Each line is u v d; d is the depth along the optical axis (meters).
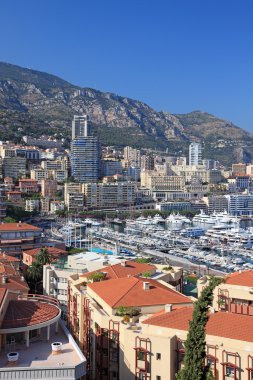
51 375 67.25
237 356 74.56
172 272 135.12
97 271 127.75
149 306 96.12
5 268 165.25
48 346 76.81
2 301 77.62
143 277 116.06
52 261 189.50
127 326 85.12
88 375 94.06
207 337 77.50
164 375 78.50
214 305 109.44
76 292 110.44
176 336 79.50
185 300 99.81
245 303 107.00
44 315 80.19
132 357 82.25
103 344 88.62
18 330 75.38
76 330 107.94
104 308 96.88
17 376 66.56
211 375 60.16
